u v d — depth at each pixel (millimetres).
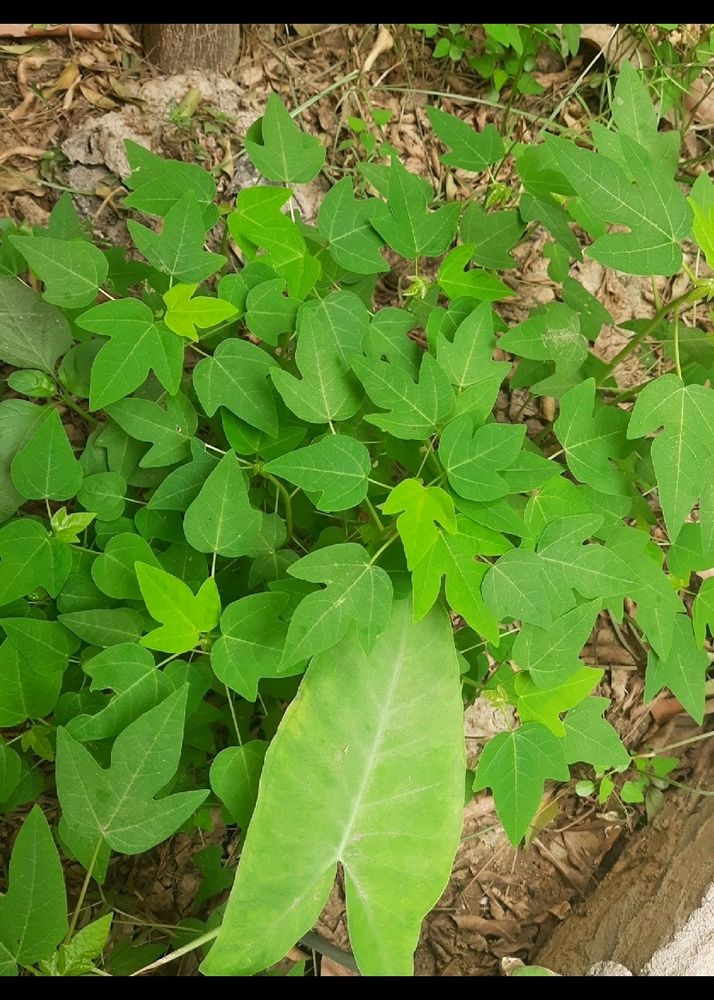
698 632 707
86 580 648
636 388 798
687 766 946
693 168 1045
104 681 588
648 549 697
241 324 780
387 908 594
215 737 794
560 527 608
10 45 887
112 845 564
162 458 642
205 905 843
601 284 1026
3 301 631
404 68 1005
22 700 625
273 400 629
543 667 637
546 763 640
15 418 642
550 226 765
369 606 552
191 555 664
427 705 615
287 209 931
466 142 761
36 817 527
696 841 829
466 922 905
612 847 937
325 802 586
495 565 572
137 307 596
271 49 962
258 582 667
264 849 567
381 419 574
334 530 712
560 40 980
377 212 682
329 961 856
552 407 978
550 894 925
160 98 903
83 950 531
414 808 605
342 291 661
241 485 585
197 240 612
